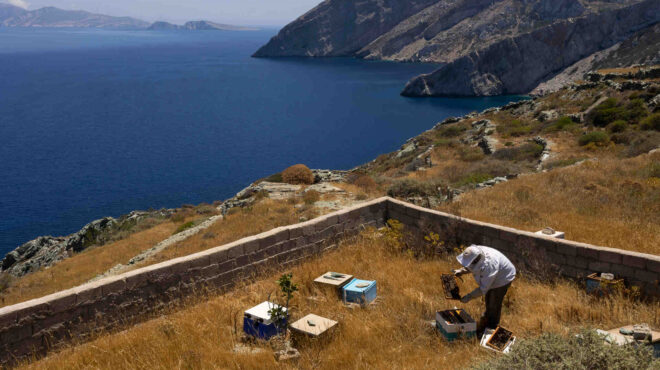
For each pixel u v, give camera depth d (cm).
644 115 4038
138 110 19050
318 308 841
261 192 3089
